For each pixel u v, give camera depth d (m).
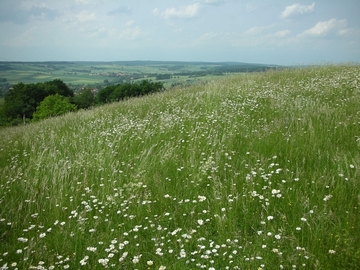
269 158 5.81
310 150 5.96
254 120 8.60
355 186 4.47
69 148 8.04
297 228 3.74
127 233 4.10
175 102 11.99
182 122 9.09
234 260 3.56
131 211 4.77
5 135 11.80
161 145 7.43
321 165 5.36
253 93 11.62
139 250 3.90
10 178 6.16
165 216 4.60
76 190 5.39
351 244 3.41
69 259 3.75
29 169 6.57
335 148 5.89
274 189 4.61
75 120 12.07
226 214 4.34
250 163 5.82
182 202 4.88
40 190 5.61
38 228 4.59
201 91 13.51
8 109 45.91
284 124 7.69
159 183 5.46
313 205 4.26
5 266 3.62
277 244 3.69
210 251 3.65
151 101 13.35
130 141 7.98
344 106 8.59
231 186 4.92
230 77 17.92
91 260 3.84
